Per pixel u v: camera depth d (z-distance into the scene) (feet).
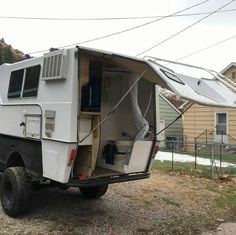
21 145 21.95
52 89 19.38
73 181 18.83
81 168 19.98
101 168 21.77
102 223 20.56
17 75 22.80
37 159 20.34
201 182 32.83
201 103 16.58
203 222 21.79
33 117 20.66
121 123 22.50
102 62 20.38
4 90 24.07
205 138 69.26
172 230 20.08
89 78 20.21
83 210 22.76
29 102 21.18
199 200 26.61
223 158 52.13
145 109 22.54
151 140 21.81
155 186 30.32
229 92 20.21
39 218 20.83
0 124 24.21
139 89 22.86
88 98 19.53
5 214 21.36
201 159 49.26
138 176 21.31
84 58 18.75
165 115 76.02
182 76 19.20
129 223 20.80
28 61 21.76
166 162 44.62
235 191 29.86
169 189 29.55
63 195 26.08
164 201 25.81
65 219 20.84
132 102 22.03
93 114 19.40
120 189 28.71
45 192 26.73
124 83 22.57
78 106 18.34
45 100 19.81
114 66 21.20
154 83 21.83
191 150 67.56
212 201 26.50
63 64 18.53
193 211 23.85
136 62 19.17
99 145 20.56
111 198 25.89
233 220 22.54
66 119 18.29
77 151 19.85
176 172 37.19
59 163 18.60
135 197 26.50
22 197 20.35
